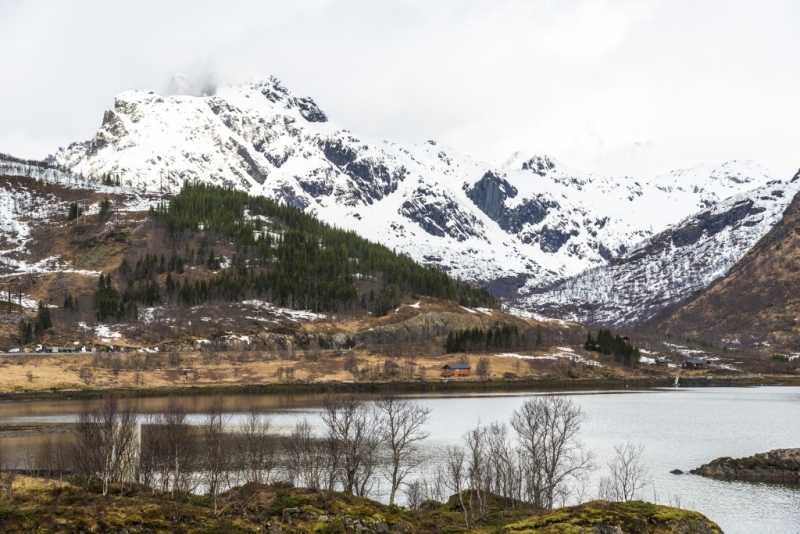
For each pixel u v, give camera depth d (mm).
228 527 92000
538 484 118438
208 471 134250
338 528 94562
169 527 91062
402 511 107812
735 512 131875
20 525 87250
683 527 94188
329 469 133875
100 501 95500
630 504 99250
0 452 144625
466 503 118062
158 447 126312
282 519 96562
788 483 152375
